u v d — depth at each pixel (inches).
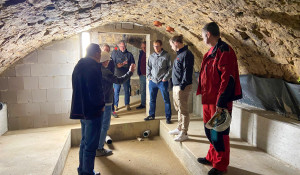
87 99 82.0
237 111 117.3
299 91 89.0
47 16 74.5
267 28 82.4
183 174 105.1
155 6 102.2
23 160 92.8
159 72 140.1
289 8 65.0
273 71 104.8
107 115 115.3
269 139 95.0
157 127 159.3
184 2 90.1
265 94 108.1
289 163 85.1
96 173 101.0
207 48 141.5
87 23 115.9
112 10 98.8
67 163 116.5
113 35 210.5
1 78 133.7
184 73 108.0
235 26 94.8
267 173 79.0
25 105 140.5
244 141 111.0
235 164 86.4
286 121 89.7
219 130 71.5
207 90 78.0
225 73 69.6
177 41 108.5
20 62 136.3
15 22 67.7
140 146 140.6
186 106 113.3
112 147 139.0
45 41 127.5
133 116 168.1
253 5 72.1
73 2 68.7
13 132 133.7
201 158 90.8
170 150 133.6
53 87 145.3
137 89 261.9
